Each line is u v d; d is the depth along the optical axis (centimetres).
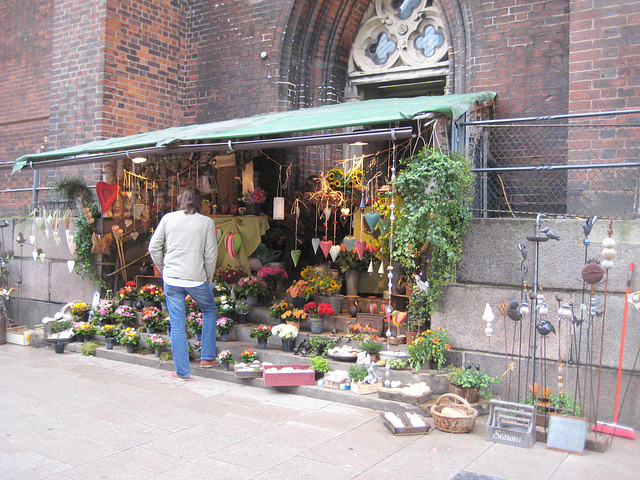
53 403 543
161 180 886
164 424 484
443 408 487
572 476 387
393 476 384
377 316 637
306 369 584
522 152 720
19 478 382
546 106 709
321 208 804
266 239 895
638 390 476
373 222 606
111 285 866
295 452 424
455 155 537
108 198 809
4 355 749
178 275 609
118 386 600
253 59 939
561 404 477
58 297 902
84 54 945
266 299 765
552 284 508
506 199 689
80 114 946
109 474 389
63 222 879
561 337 505
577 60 598
